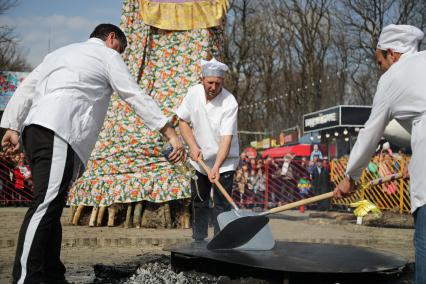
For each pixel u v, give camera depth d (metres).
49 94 3.58
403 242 7.25
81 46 3.80
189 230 7.80
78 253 5.70
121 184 8.11
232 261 3.50
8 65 37.12
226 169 5.14
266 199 14.62
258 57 38.75
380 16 31.31
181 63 8.40
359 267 3.37
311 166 14.49
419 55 2.89
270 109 39.41
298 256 3.74
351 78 35.12
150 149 8.21
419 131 2.74
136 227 8.02
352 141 16.97
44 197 3.42
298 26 38.38
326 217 11.41
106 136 8.48
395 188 11.72
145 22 8.38
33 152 3.50
